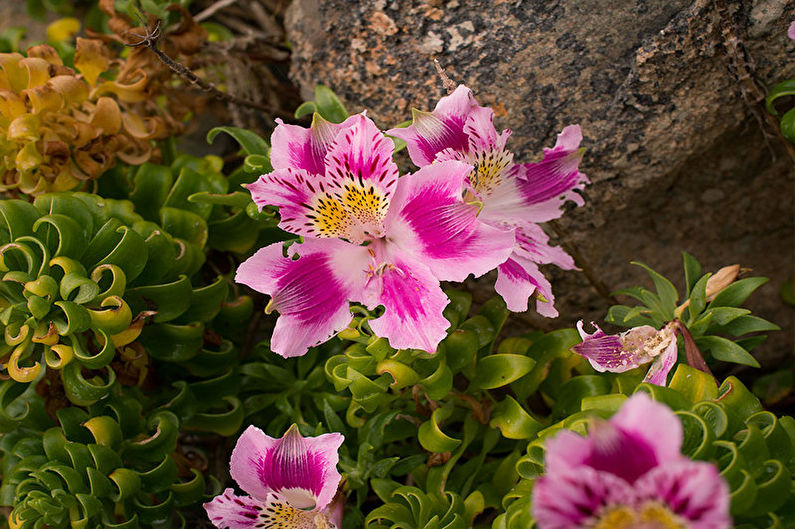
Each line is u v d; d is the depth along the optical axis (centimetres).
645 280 40
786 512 28
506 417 33
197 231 36
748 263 41
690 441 28
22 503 32
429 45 36
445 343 33
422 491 33
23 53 41
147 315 34
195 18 45
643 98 36
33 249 33
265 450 30
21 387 35
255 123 44
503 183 32
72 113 37
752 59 34
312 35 38
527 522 28
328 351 37
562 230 35
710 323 33
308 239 31
